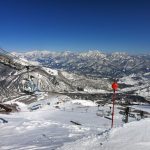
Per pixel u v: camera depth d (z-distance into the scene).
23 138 25.64
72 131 28.11
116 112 95.88
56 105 130.00
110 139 15.50
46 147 19.31
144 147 13.84
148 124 17.52
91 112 97.00
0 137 27.17
